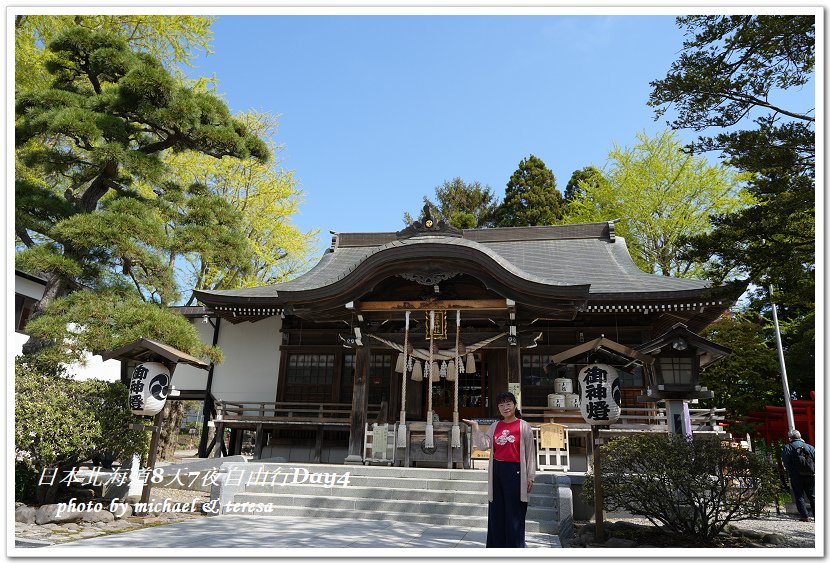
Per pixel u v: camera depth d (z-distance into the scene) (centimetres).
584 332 1527
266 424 1580
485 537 745
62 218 1224
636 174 2466
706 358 940
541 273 1647
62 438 846
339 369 1681
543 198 3412
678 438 785
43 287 1758
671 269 2506
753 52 871
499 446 561
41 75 1572
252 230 2353
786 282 869
